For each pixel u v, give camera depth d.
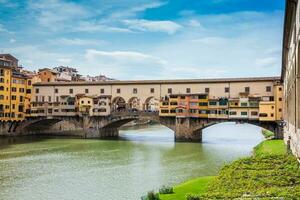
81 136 137.12
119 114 130.62
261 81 117.94
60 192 51.53
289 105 60.47
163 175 62.78
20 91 141.62
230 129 182.25
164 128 182.62
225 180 37.59
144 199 36.41
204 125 118.75
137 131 162.88
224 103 116.62
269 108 109.06
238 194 31.69
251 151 92.44
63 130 157.62
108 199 47.72
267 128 110.81
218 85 123.44
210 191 35.19
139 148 100.44
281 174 36.81
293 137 48.41
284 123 87.38
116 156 85.62
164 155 86.94
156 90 132.00
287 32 48.72
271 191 30.95
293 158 43.16
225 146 104.00
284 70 82.81
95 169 68.88
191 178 59.81
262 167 40.84
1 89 133.25
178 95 121.56
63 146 104.75
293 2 36.28
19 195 50.12
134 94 135.00
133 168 69.88
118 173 64.94
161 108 124.00
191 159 80.56
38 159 80.94
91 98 133.88
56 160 79.62
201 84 125.56
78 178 60.78
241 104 114.56
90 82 140.75
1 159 80.69
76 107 136.62
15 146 104.31
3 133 135.62
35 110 142.50
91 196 49.28
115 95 137.50
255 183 34.66
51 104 140.25
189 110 120.19
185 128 120.12
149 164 74.38
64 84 144.25
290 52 50.16
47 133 150.25
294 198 28.30
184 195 36.97
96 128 132.88
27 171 66.94
